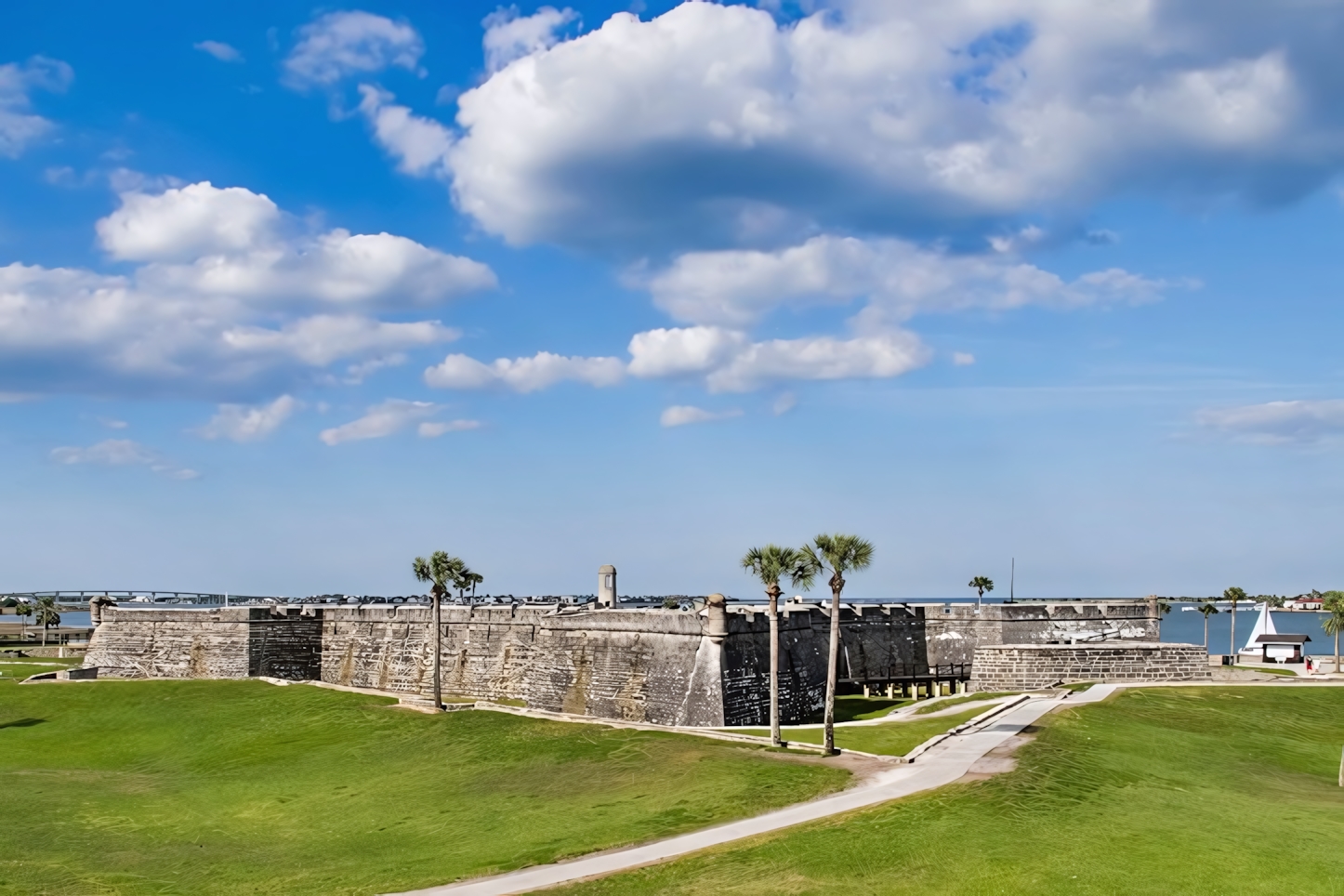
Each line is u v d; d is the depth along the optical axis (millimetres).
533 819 47781
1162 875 34406
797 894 34594
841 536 55969
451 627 92312
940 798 43844
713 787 48656
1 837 49688
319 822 52031
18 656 134750
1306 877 34031
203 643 99312
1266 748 57656
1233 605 133375
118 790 60969
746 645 71062
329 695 83312
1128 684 76562
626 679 73500
